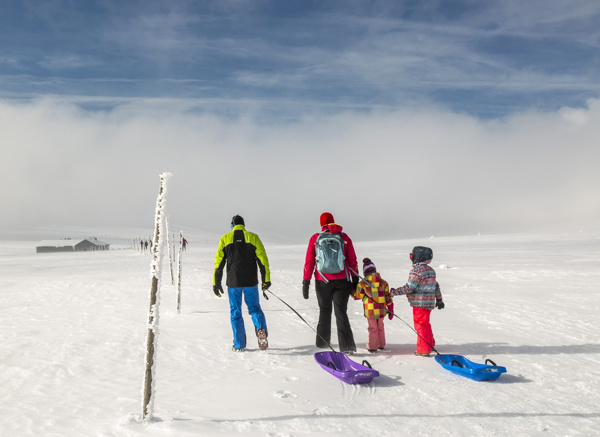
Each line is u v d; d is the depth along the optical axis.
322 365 5.54
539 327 8.51
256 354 6.51
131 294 13.92
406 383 5.12
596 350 6.69
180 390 4.94
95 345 7.23
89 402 4.67
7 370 5.89
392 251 51.47
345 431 3.79
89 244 98.94
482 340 7.39
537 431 3.83
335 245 6.43
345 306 6.54
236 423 3.95
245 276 6.66
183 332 8.16
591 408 4.36
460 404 4.46
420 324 6.39
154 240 4.13
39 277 21.72
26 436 3.83
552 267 23.06
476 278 18.36
